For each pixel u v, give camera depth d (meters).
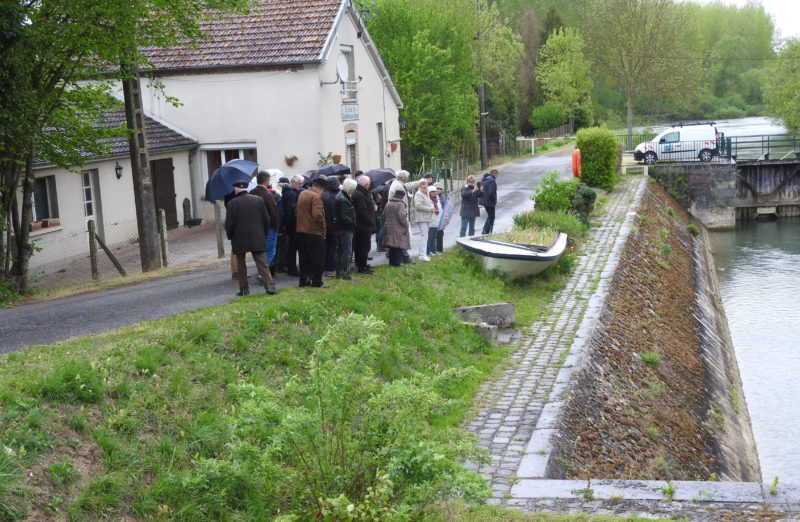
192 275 17.53
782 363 20.97
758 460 15.02
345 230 14.94
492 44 58.62
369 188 16.14
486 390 12.27
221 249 21.33
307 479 6.44
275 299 12.77
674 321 20.19
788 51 66.81
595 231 26.34
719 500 8.12
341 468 6.46
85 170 24.75
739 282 30.80
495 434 10.42
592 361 13.80
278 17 29.61
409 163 41.28
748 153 56.75
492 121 60.28
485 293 17.22
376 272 16.33
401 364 12.31
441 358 13.20
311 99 28.11
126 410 7.75
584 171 36.69
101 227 25.38
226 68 28.38
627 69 56.03
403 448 6.37
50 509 6.25
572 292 18.55
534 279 19.34
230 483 6.89
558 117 74.88
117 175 25.69
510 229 23.30
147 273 19.03
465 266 18.92
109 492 6.68
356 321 6.89
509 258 18.64
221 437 8.02
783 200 44.59
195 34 20.05
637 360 15.62
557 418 10.93
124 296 14.59
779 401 18.25
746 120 96.50
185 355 9.48
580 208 26.61
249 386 6.70
